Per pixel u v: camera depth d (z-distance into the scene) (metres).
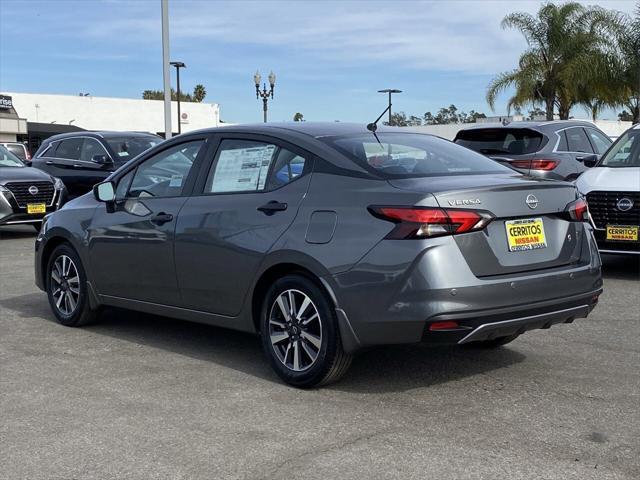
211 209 5.16
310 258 4.48
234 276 4.95
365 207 4.36
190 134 5.63
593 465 3.53
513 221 4.39
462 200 4.21
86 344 5.84
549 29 29.14
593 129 11.25
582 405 4.35
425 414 4.22
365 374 4.96
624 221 8.05
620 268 9.17
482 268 4.23
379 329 4.24
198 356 5.47
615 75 28.62
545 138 10.12
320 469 3.51
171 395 4.59
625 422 4.08
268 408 4.34
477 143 10.72
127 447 3.79
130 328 6.35
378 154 4.79
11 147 23.80
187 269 5.27
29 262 10.16
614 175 8.35
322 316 4.48
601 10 29.11
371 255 4.25
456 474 3.43
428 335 4.12
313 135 4.97
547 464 3.54
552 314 4.48
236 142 5.29
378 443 3.81
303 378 4.62
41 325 6.49
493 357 5.35
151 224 5.54
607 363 5.20
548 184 4.62
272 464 3.57
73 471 3.53
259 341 5.89
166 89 19.86
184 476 3.46
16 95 56.91
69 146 15.28
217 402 4.45
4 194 12.41
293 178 4.83
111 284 5.96
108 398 4.54
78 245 6.17
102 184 5.83
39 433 3.99
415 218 4.14
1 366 5.25
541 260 4.49
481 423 4.08
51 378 4.96
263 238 4.77
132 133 15.52
